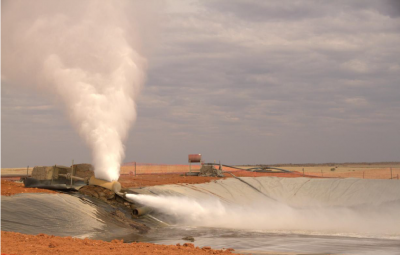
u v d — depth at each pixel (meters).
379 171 125.62
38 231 23.53
